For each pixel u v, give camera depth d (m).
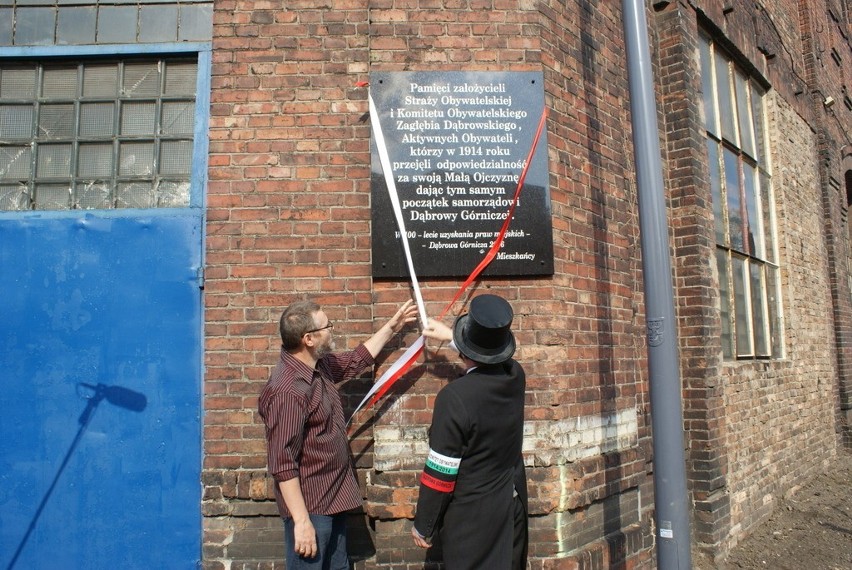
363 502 3.65
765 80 7.56
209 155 3.82
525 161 3.80
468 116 3.81
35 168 4.12
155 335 3.79
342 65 3.90
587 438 3.84
